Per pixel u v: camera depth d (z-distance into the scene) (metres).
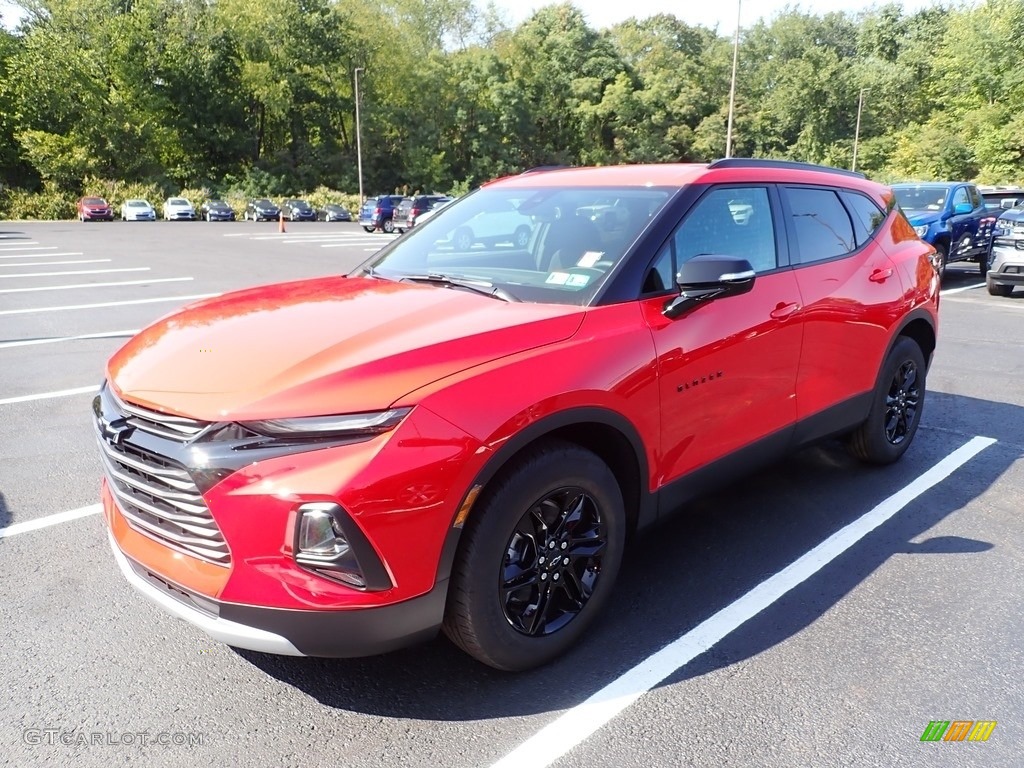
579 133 77.81
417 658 2.88
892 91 71.06
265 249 23.53
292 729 2.49
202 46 61.66
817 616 3.17
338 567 2.24
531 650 2.71
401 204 34.03
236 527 2.22
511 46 74.00
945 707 2.61
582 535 2.85
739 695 2.66
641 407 2.91
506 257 3.45
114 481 2.61
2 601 3.24
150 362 2.63
